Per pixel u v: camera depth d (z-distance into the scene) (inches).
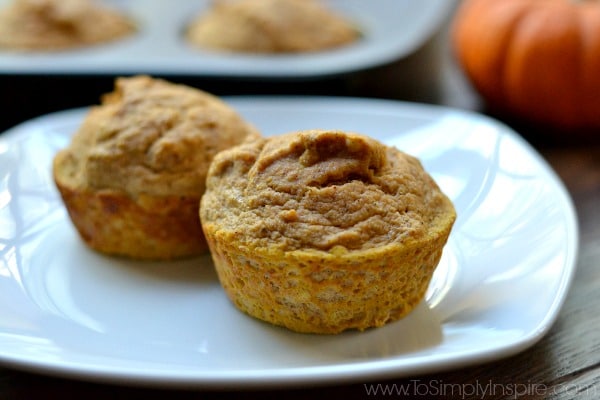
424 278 10.2
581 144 16.0
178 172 11.4
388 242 9.7
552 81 15.7
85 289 11.1
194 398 9.5
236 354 9.9
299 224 9.7
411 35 17.7
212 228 10.3
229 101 14.7
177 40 18.3
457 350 9.2
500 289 10.2
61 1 18.1
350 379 8.8
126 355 9.8
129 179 11.4
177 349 10.0
